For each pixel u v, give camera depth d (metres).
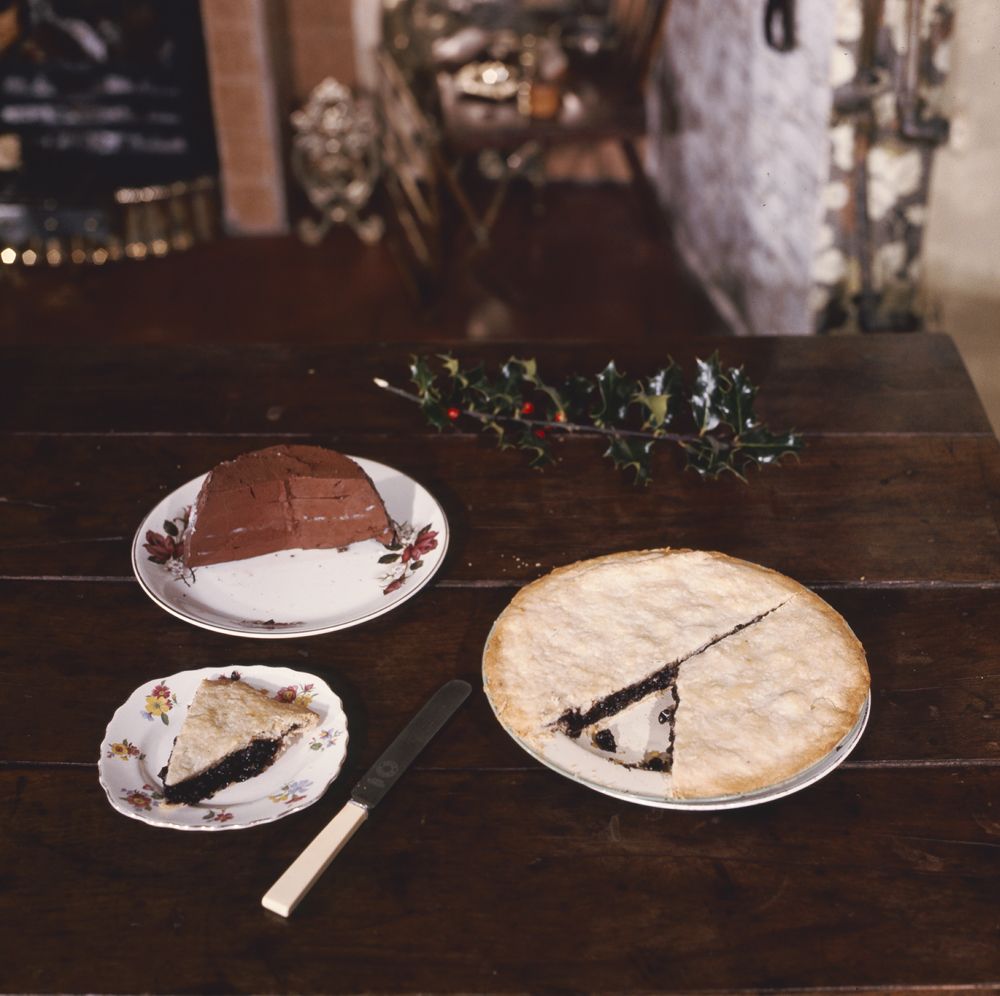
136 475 1.46
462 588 1.27
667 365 1.68
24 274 3.82
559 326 3.54
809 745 1.01
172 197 3.86
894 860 0.97
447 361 1.50
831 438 1.51
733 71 3.22
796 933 0.91
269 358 1.71
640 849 0.98
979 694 1.13
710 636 1.13
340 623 1.19
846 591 1.26
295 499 1.29
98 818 1.01
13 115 3.82
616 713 1.08
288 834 0.99
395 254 3.95
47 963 0.89
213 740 1.03
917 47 2.29
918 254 2.58
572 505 1.40
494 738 1.09
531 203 4.36
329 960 0.90
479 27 4.20
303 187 4.32
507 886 0.95
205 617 1.21
